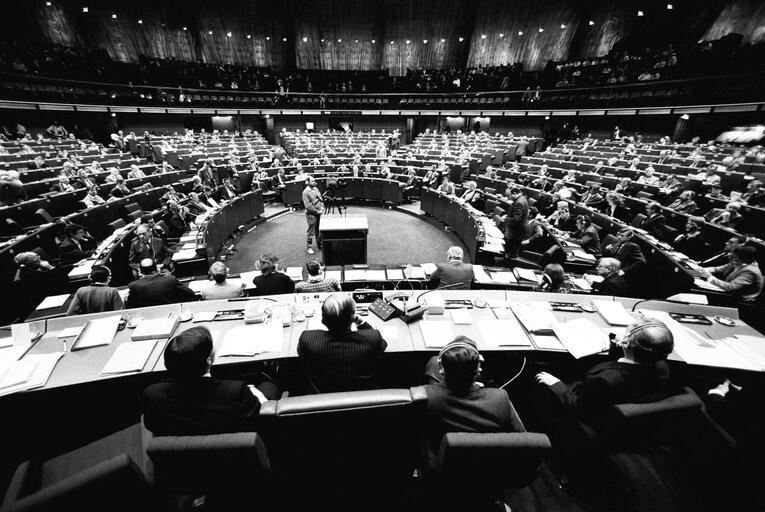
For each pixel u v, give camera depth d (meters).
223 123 24.30
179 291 3.73
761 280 4.15
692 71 15.85
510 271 4.36
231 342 2.68
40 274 4.67
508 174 14.08
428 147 21.48
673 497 2.38
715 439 2.22
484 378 3.11
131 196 8.76
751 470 2.09
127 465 1.40
